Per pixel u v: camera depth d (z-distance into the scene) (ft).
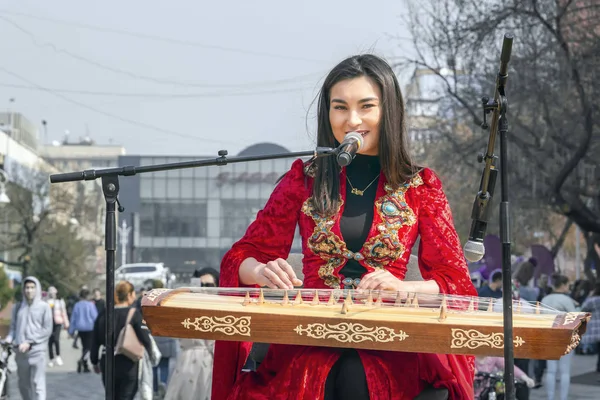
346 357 18.80
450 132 118.21
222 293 19.54
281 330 17.85
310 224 20.76
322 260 20.59
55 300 110.63
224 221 387.75
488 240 86.38
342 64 21.04
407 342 17.63
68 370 100.78
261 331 17.88
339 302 18.81
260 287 20.31
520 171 107.24
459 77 105.29
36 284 60.49
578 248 191.93
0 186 160.97
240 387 19.76
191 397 46.50
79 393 75.87
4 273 180.34
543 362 79.61
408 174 20.80
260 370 19.94
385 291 18.99
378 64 20.90
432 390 19.36
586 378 88.43
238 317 17.90
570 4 93.97
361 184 20.86
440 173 125.18
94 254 275.80
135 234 373.61
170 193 385.70
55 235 231.71
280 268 19.77
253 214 387.75
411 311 18.26
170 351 64.69
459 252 20.39
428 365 19.31
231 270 20.67
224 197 388.16
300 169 21.44
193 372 46.50
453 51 98.58
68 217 241.35
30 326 59.88
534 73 95.86
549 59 96.48
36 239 227.61
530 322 17.87
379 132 20.70
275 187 21.80
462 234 154.40
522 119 109.29
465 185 136.98
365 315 17.81
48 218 236.43
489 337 17.56
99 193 305.73
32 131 359.25
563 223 206.08
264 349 20.83
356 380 18.54
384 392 18.51
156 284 91.56
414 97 112.06
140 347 49.88
